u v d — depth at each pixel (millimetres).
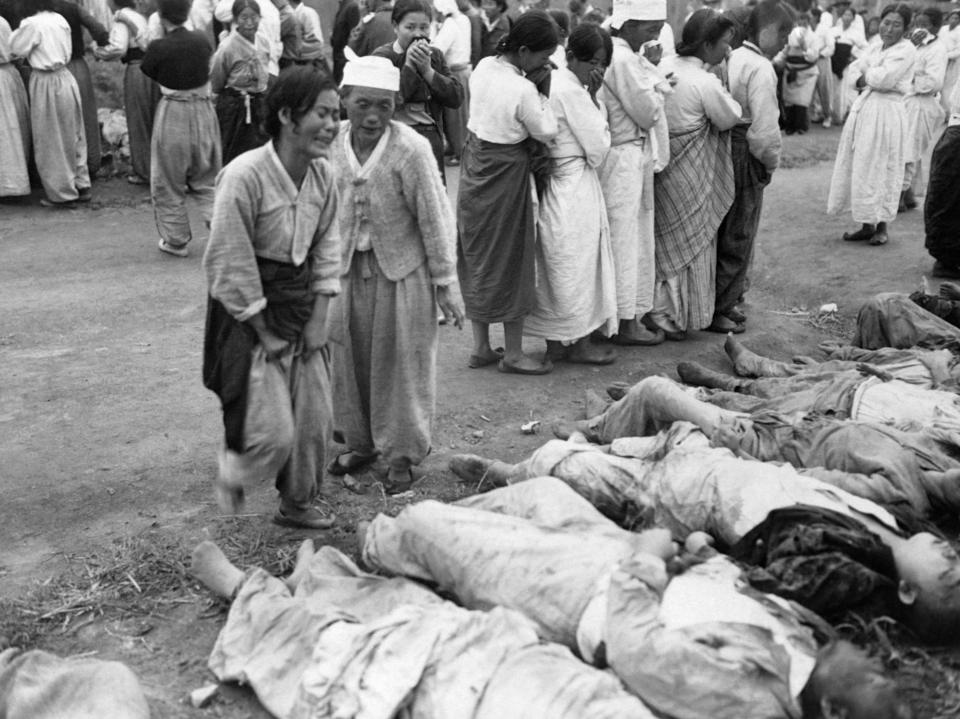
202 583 4164
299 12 11938
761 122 6949
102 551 4504
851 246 9773
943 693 3422
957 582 3525
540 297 6488
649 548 3648
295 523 4676
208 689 3576
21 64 10516
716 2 15727
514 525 3771
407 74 7727
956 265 8695
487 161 6055
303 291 4277
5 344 7043
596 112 6164
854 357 6078
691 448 4312
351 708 3197
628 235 6633
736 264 7305
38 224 10219
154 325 7453
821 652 3092
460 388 6359
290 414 4328
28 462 5332
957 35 13117
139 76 11016
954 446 4648
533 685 3117
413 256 4738
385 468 5215
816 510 3799
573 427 5352
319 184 4242
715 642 3186
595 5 15875
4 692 3291
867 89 9516
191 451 5457
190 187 9305
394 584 3809
